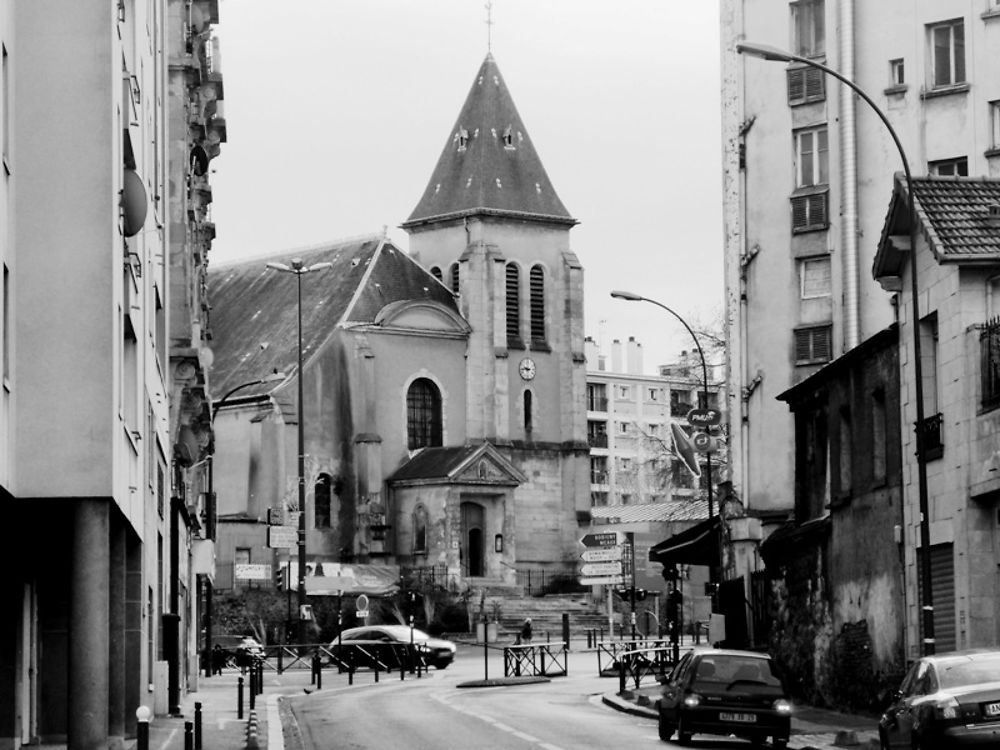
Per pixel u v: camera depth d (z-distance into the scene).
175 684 50.31
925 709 26.17
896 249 41.12
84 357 31.14
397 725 45.25
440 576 123.19
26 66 31.08
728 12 71.62
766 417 69.31
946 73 65.94
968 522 37.81
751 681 37.09
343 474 125.00
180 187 63.66
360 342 126.44
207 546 75.38
